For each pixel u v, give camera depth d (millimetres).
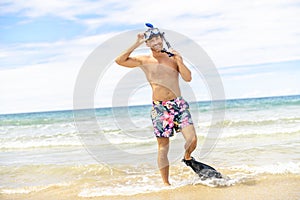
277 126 10320
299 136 8172
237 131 9422
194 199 3602
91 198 3840
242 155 5863
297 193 3605
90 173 5102
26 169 5605
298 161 5188
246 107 18234
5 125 15586
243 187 3930
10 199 3996
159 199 3674
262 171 4617
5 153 8125
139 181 4512
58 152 7715
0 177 5156
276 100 23406
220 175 4250
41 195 4094
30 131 13055
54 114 17203
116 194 3938
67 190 4246
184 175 4723
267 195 3588
